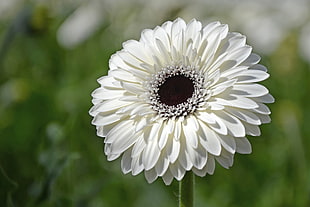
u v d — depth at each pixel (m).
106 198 0.92
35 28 0.93
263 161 0.96
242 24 1.22
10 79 1.17
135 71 0.62
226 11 1.24
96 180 0.92
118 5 1.23
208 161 0.60
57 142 0.85
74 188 0.89
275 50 1.15
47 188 0.78
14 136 0.98
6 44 0.93
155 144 0.60
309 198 0.89
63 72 1.14
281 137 0.98
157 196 0.92
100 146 0.96
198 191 0.92
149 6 1.20
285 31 1.17
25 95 1.04
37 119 1.01
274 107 1.03
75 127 0.96
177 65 0.63
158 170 0.60
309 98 1.12
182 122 0.61
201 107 0.61
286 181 0.92
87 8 1.21
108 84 0.63
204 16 1.21
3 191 0.72
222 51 0.62
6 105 1.04
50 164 0.81
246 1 1.25
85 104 1.00
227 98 0.60
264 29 1.19
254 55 0.62
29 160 0.95
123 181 0.92
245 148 0.60
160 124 0.61
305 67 1.15
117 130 0.61
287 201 0.90
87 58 1.17
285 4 1.24
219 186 0.95
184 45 0.63
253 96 0.60
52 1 1.09
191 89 0.62
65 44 1.17
